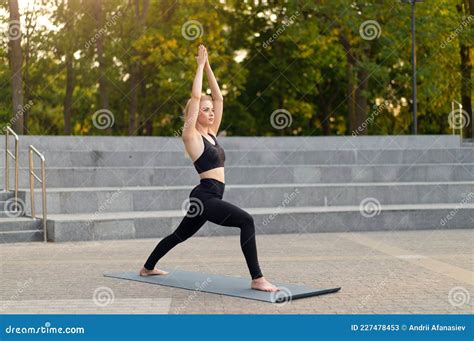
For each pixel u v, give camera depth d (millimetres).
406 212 17031
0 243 14828
